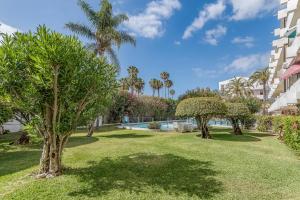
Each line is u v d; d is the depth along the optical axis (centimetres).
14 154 1095
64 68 655
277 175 738
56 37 626
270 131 2278
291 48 1853
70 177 687
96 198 553
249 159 948
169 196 570
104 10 2495
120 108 3772
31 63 646
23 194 567
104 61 793
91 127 1869
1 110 838
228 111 1848
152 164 840
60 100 688
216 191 604
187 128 2302
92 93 755
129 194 577
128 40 2608
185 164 848
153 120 4666
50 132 704
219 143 1364
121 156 967
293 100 1700
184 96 3077
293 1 1973
